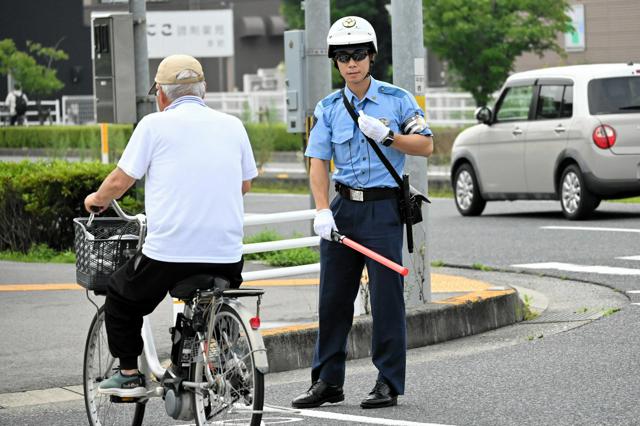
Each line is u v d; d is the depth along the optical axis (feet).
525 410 52.80
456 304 72.18
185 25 235.61
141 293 45.62
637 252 105.60
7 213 111.65
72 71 424.87
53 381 60.90
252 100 298.97
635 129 128.36
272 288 84.94
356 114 52.95
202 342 45.06
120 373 47.50
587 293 87.71
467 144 143.84
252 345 42.93
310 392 54.85
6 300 82.02
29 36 424.05
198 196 44.73
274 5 502.38
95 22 99.25
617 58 324.19
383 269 53.47
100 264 47.01
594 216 134.62
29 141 294.66
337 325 54.70
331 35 52.85
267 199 176.55
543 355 64.80
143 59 101.60
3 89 403.95
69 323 73.97
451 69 251.39
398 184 53.36
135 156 44.83
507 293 76.79
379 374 54.54
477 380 59.41
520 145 136.56
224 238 45.14
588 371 60.18
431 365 63.87
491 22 238.68
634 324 72.64
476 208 143.54
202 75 46.16
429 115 270.46
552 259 103.96
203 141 45.11
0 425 53.31
